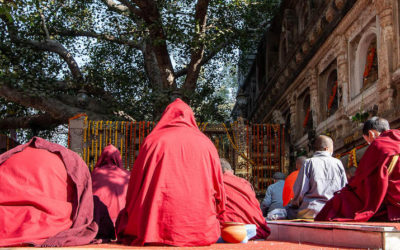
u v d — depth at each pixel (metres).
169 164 3.25
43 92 14.77
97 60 18.41
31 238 2.86
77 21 17.61
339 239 3.03
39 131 18.73
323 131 11.36
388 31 8.06
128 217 3.34
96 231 3.30
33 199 3.05
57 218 3.12
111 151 6.52
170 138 3.39
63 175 3.32
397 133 4.23
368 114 8.49
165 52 14.46
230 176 4.61
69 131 11.97
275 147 12.30
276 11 17.08
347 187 4.40
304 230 3.62
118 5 17.03
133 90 18.59
